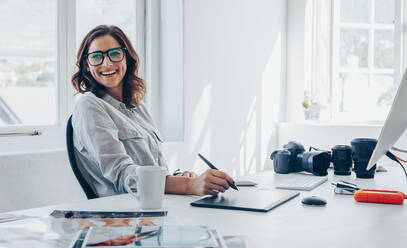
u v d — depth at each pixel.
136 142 1.75
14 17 2.33
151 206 1.17
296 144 1.98
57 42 2.48
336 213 1.16
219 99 3.42
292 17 4.19
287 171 1.90
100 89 1.86
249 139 3.78
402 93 1.11
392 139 1.28
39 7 2.41
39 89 2.43
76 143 1.66
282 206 1.24
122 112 1.88
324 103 4.10
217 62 3.39
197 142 3.20
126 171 1.46
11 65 2.33
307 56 4.14
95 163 1.65
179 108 3.07
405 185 1.63
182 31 3.04
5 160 1.96
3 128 2.21
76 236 0.89
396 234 0.96
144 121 1.98
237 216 1.11
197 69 3.19
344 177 1.84
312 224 1.04
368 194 1.31
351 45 4.08
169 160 2.95
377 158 1.43
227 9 3.48
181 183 1.41
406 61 3.93
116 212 1.12
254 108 3.83
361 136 3.63
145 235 0.88
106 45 1.82
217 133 3.41
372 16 4.03
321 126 3.79
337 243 0.89
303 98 4.16
